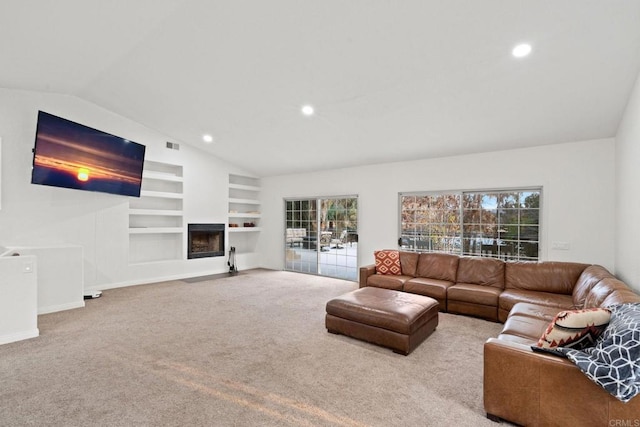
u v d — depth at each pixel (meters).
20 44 3.25
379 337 3.08
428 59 3.04
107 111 5.45
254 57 3.42
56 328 3.59
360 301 3.38
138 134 5.86
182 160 6.54
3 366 2.67
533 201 4.68
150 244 6.36
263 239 8.09
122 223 5.67
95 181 4.93
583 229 4.28
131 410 2.06
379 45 2.95
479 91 3.44
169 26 3.02
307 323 3.80
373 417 2.02
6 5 2.57
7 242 4.49
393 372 2.61
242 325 3.71
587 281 3.37
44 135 4.24
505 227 4.90
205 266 6.96
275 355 2.91
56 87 4.62
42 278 4.16
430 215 5.60
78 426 1.90
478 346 3.15
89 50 3.48
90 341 3.22
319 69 3.46
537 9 2.29
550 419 1.79
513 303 3.67
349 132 4.93
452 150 5.11
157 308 4.39
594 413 1.68
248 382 2.43
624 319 1.71
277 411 2.07
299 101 4.21
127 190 5.47
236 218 8.04
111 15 2.82
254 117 4.93
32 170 4.25
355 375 2.55
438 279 4.75
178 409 2.08
